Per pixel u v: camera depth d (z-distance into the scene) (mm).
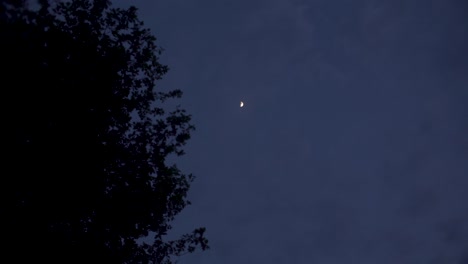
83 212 9383
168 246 10992
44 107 8836
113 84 10195
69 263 8844
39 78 8750
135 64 10891
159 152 11039
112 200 9828
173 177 11172
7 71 8352
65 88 9203
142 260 10484
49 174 8680
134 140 10758
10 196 8336
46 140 8781
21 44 8391
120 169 10297
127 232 10164
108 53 10188
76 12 10102
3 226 8109
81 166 9164
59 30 9430
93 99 9656
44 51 8984
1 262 8023
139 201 10172
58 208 8844
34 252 8336
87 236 9406
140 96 11039
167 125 11125
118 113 10344
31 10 8391
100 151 9648
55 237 8766
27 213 8445
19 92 8492
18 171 8359
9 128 8383
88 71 9578
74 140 9164
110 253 9648
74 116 9273
